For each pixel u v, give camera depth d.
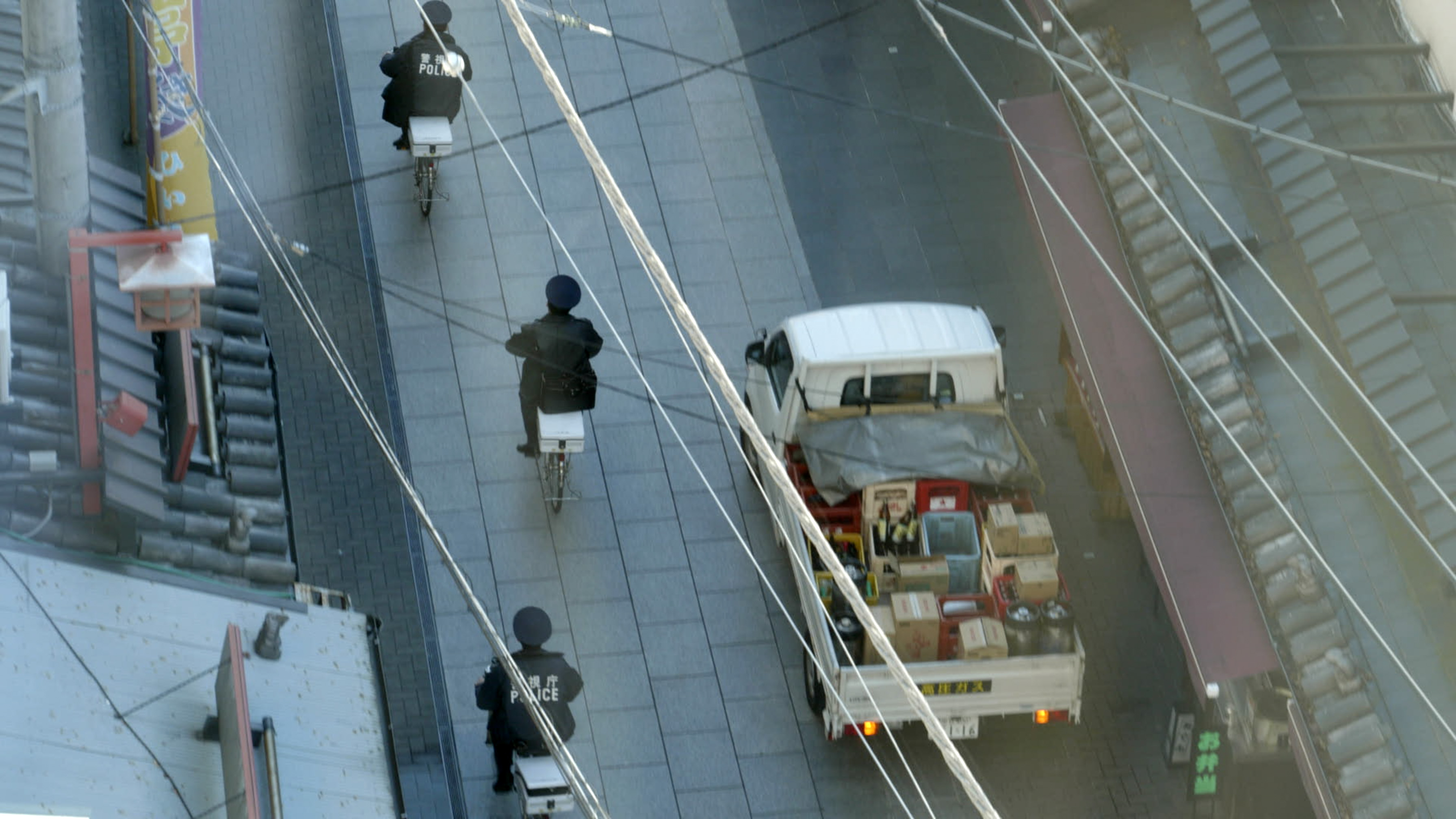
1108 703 30.92
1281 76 29.69
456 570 19.38
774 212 38.66
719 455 34.38
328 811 19.94
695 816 29.09
